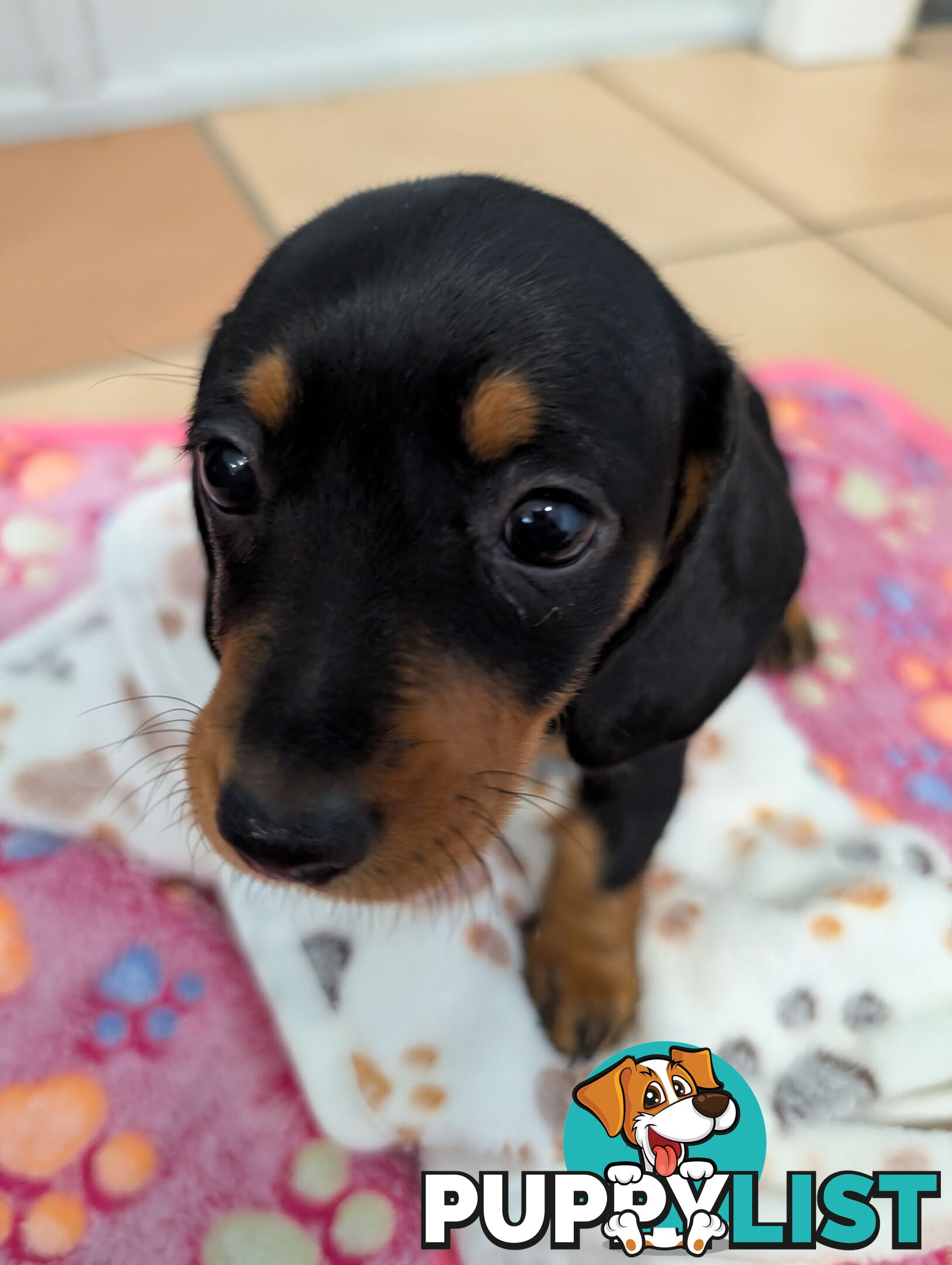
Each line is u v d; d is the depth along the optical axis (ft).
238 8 1.46
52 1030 0.56
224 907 0.61
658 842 0.57
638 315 0.43
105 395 0.97
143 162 1.35
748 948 0.58
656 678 0.51
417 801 0.39
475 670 0.41
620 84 1.62
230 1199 0.51
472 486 0.39
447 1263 0.49
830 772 0.70
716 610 0.51
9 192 1.28
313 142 1.41
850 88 1.64
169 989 0.58
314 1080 0.53
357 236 0.42
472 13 1.61
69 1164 0.52
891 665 0.77
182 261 1.16
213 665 0.69
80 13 1.36
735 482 0.50
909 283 1.19
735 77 1.66
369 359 0.39
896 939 0.58
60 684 0.69
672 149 1.43
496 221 0.42
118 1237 0.50
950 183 1.38
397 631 0.39
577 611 0.43
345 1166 0.53
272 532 0.41
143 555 0.74
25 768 0.65
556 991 0.56
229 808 0.38
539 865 0.62
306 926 0.58
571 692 0.47
